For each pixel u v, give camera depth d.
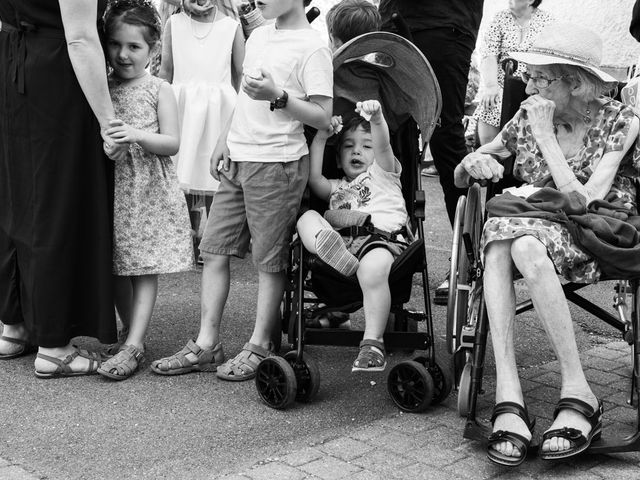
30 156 4.12
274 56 4.14
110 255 4.23
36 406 3.95
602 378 4.38
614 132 3.74
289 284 4.41
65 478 3.29
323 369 4.52
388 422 3.83
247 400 4.06
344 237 4.18
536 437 3.63
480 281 4.00
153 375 4.35
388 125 4.41
